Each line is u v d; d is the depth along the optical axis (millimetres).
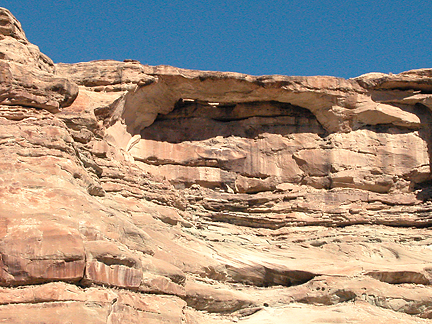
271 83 28906
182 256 24094
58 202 20484
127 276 20266
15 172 20859
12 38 24750
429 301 25172
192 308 23156
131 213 24344
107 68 27609
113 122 27172
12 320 17781
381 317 24281
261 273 25891
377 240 27641
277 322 23891
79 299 18703
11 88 22922
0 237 18938
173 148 29281
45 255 18812
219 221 28203
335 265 26188
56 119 23078
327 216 28578
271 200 28828
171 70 28250
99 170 24797
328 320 23938
